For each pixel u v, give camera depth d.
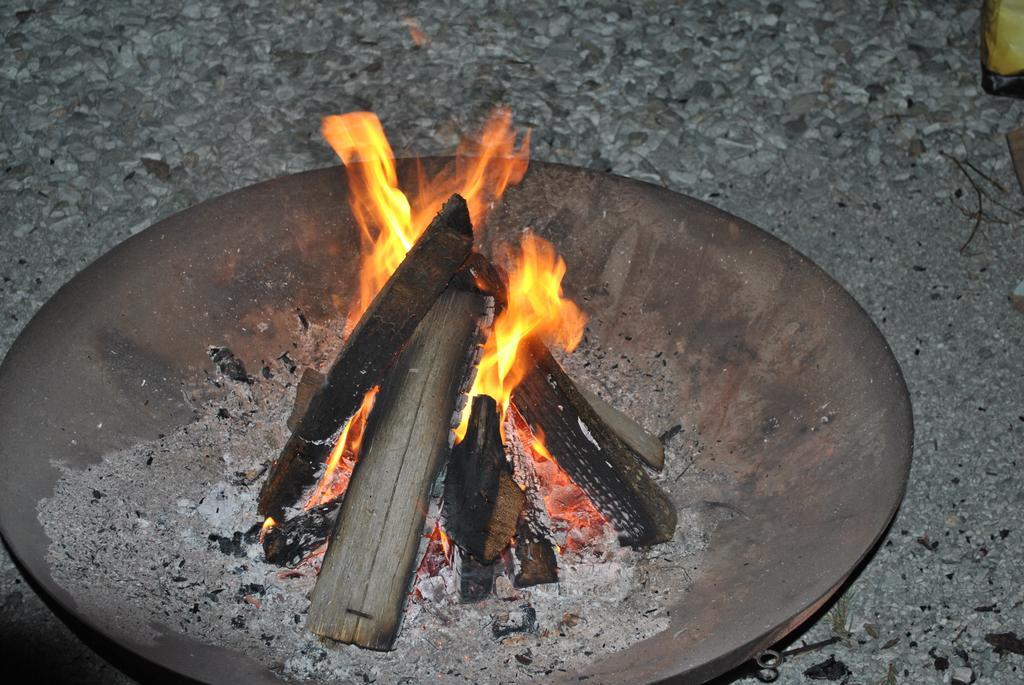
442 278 1.69
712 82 2.40
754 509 1.73
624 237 1.87
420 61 2.43
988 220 2.23
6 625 1.78
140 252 1.79
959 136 2.32
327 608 1.59
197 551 1.71
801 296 1.79
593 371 1.90
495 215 1.89
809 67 2.42
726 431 1.81
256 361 1.86
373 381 1.66
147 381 1.79
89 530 1.67
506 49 2.46
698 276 1.85
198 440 1.80
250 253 1.85
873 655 1.79
